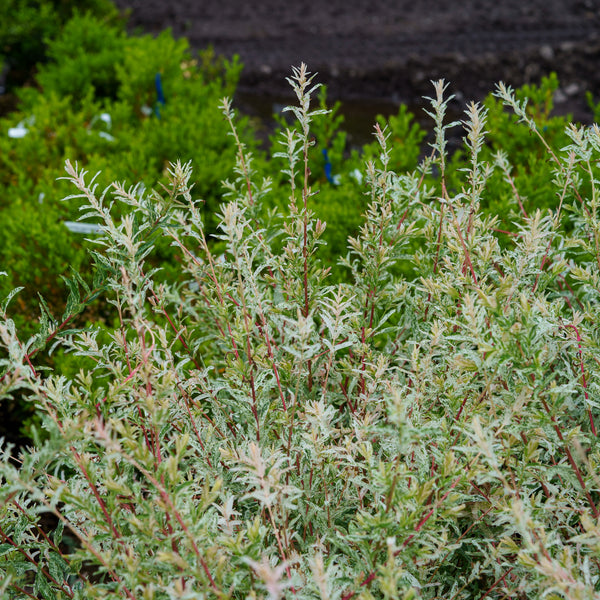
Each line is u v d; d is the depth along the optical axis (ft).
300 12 38.09
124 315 8.40
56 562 4.40
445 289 4.33
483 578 4.66
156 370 4.41
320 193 10.39
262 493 3.53
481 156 9.82
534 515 3.81
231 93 17.11
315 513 4.53
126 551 3.84
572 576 3.46
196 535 3.40
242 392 4.66
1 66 23.38
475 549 4.64
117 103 14.92
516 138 9.66
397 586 3.65
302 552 4.45
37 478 4.82
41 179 11.52
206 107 16.06
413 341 5.16
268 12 38.42
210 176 11.22
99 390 4.24
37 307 9.12
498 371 3.91
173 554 3.30
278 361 5.35
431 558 3.88
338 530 4.43
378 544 3.53
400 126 10.82
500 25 32.73
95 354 4.64
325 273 5.50
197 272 5.63
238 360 4.44
